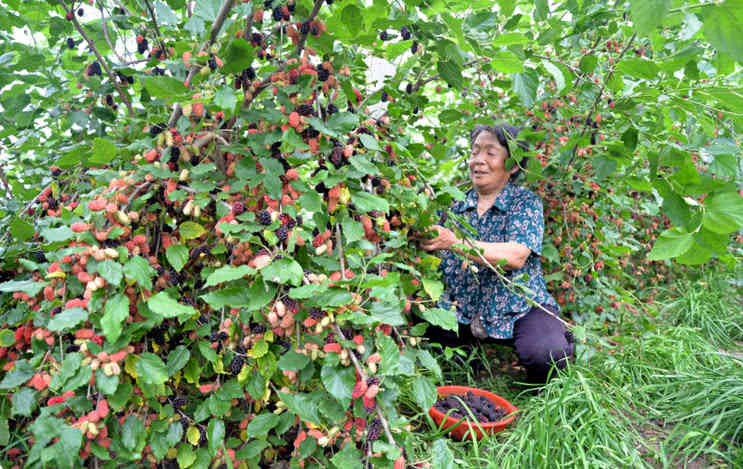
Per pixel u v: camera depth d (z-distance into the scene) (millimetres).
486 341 2783
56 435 1122
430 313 1406
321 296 1147
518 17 1548
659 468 1879
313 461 1320
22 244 1504
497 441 1995
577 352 2643
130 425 1282
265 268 1122
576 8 2102
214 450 1292
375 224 1536
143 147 1444
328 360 1132
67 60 1997
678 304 3678
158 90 1077
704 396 2176
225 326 1364
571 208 2871
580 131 2580
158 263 1491
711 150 1439
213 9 1349
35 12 1979
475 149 2693
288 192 1306
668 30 2217
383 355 1124
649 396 2402
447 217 1984
